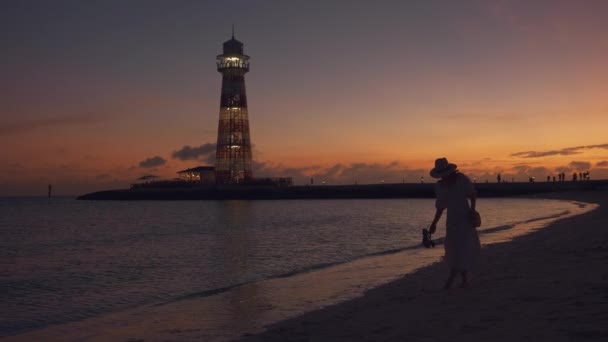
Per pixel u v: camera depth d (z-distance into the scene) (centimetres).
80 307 1221
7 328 1016
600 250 1352
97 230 4566
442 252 1856
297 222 4894
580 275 958
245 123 13162
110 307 1213
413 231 3378
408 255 1817
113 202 17012
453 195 921
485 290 895
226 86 13062
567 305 714
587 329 586
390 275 1336
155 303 1159
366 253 2158
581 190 13150
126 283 1570
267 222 5094
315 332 729
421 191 16000
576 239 1727
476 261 934
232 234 3591
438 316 727
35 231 4606
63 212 9681
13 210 11244
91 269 1967
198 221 5644
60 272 1903
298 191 16038
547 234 2094
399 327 691
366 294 1019
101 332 878
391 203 11538
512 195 14050
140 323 928
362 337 664
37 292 1452
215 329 848
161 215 7512
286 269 1755
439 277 1169
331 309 893
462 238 924
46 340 849
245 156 13150
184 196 16125
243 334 791
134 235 3841
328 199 16025
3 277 1780
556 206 6631
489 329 627
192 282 1537
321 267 1661
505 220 3941
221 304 1074
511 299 792
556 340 556
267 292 1184
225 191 15625
